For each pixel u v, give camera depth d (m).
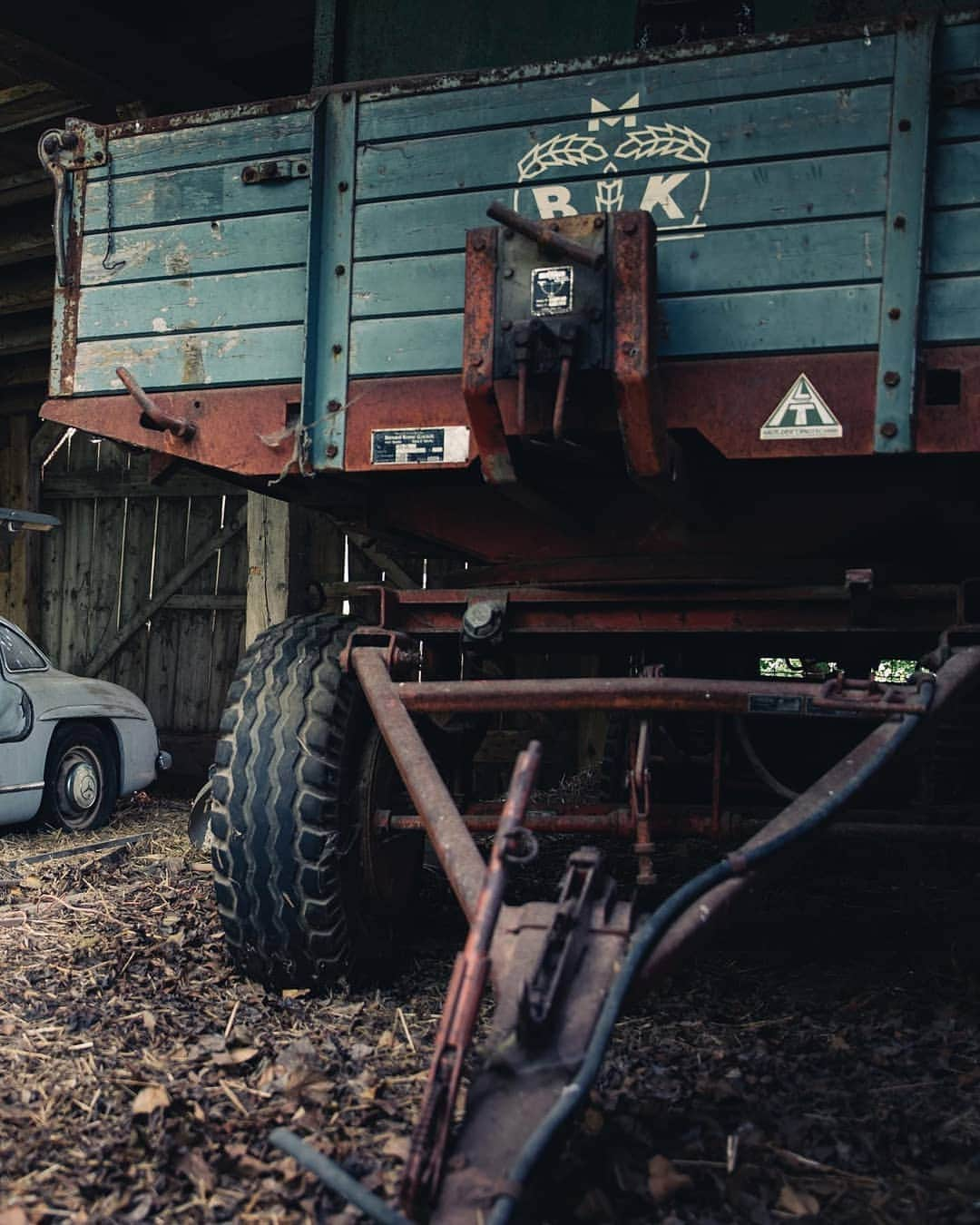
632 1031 3.33
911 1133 2.67
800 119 3.18
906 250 3.09
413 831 3.83
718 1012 3.50
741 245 3.22
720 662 5.43
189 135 3.79
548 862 5.59
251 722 3.56
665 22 4.02
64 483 10.26
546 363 2.99
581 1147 2.54
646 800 3.11
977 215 3.07
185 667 9.76
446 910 4.62
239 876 3.51
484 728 4.20
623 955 2.38
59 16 6.14
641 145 3.31
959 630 3.21
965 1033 3.32
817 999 3.63
